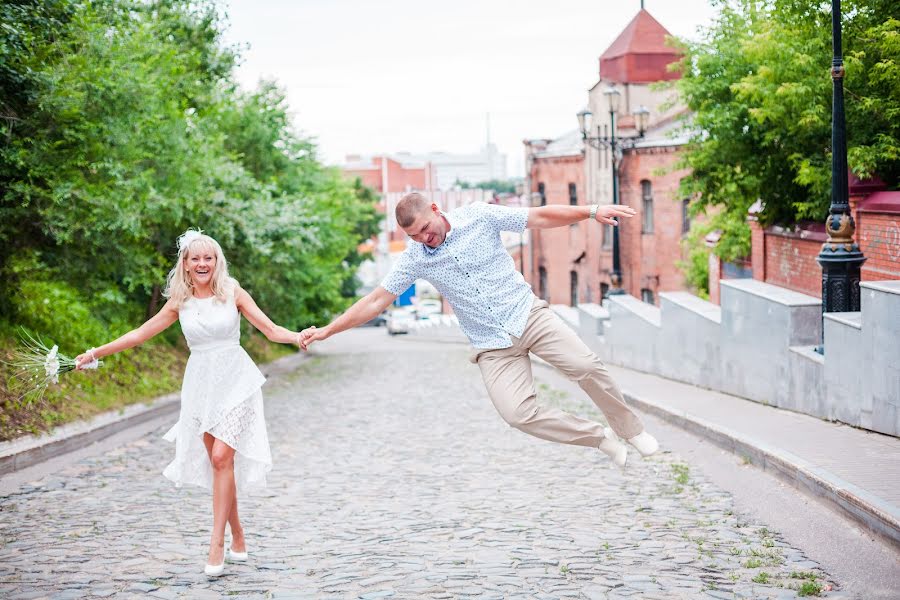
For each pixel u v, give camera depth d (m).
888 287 9.69
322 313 41.47
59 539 7.38
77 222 14.41
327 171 55.81
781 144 16.41
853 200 14.44
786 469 8.68
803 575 6.03
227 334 6.39
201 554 6.90
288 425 15.38
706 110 17.25
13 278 15.40
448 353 39.88
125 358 19.22
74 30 14.32
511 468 10.65
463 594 5.67
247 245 22.55
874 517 6.77
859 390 10.43
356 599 5.61
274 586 5.97
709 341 16.06
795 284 18.38
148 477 10.31
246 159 32.50
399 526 7.84
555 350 5.71
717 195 18.17
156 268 18.17
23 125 13.41
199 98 24.27
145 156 17.28
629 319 21.84
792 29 15.41
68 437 11.89
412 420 15.68
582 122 26.64
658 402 14.29
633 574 6.12
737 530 7.37
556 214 5.72
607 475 9.91
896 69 13.72
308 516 8.34
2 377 12.96
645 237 41.62
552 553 6.75
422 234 5.61
